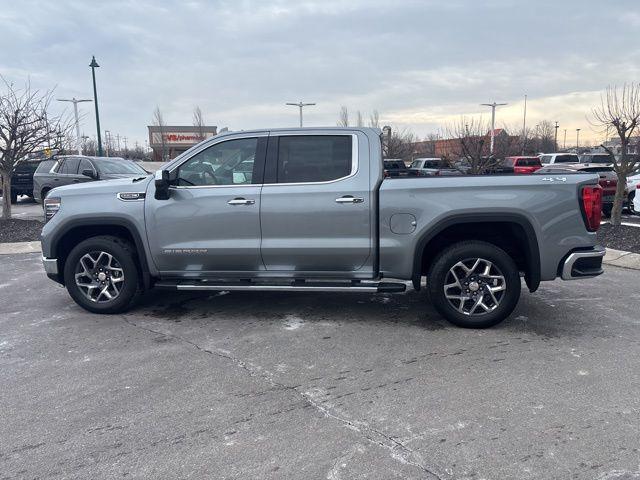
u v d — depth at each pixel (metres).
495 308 5.06
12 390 3.96
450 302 5.14
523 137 36.75
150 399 3.78
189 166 5.44
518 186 4.89
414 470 2.89
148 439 3.25
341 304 6.08
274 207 5.18
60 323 5.54
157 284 5.52
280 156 5.27
